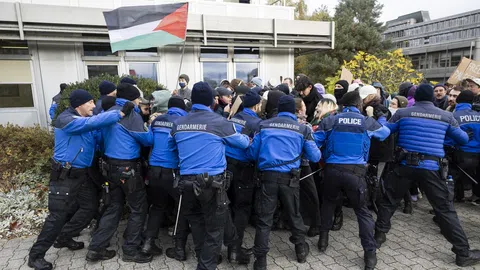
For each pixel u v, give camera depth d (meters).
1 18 7.51
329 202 3.38
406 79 9.77
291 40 10.36
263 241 3.00
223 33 9.53
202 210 2.88
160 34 5.44
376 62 9.98
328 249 3.54
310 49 11.74
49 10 7.84
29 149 5.09
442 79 61.03
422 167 3.17
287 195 3.05
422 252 3.43
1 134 5.20
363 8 26.55
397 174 3.37
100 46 9.13
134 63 9.46
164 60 9.72
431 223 4.16
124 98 3.28
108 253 3.35
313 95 4.64
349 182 3.08
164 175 3.19
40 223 4.08
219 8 10.18
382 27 26.67
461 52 57.62
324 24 10.60
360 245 3.63
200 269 2.84
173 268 3.19
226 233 3.18
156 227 3.40
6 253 3.46
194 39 9.54
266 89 5.93
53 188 3.04
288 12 10.99
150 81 5.93
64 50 8.82
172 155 3.19
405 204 4.50
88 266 3.20
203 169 2.77
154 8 5.44
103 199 3.27
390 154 3.77
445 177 3.17
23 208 4.29
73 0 8.80
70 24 8.07
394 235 3.82
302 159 3.37
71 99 3.10
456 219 3.15
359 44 23.11
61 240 3.41
